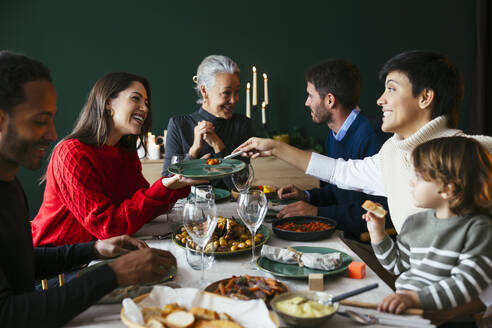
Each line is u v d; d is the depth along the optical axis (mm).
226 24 4461
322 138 4691
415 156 1230
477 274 1086
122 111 1820
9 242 1102
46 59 4309
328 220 1751
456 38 4637
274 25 4500
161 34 4414
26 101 1018
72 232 1758
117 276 1064
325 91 2477
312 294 1079
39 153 1082
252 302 1012
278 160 4055
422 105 1555
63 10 4277
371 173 1889
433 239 1196
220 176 1659
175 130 2898
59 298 990
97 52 4363
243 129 2963
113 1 4324
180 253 1489
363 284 1226
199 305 1039
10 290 1002
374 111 4680
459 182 1144
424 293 1081
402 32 4602
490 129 4664
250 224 1370
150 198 1658
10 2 4199
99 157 1793
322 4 4512
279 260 1349
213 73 2775
